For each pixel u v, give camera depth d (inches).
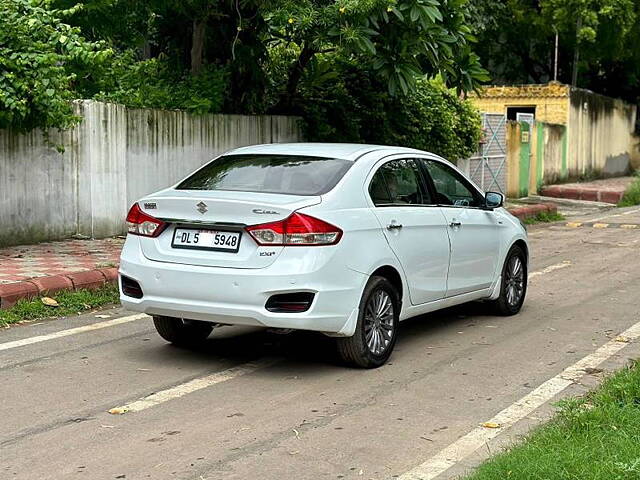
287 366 284.5
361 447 211.5
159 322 299.3
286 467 198.2
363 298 274.8
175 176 551.2
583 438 205.2
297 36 538.3
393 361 293.3
